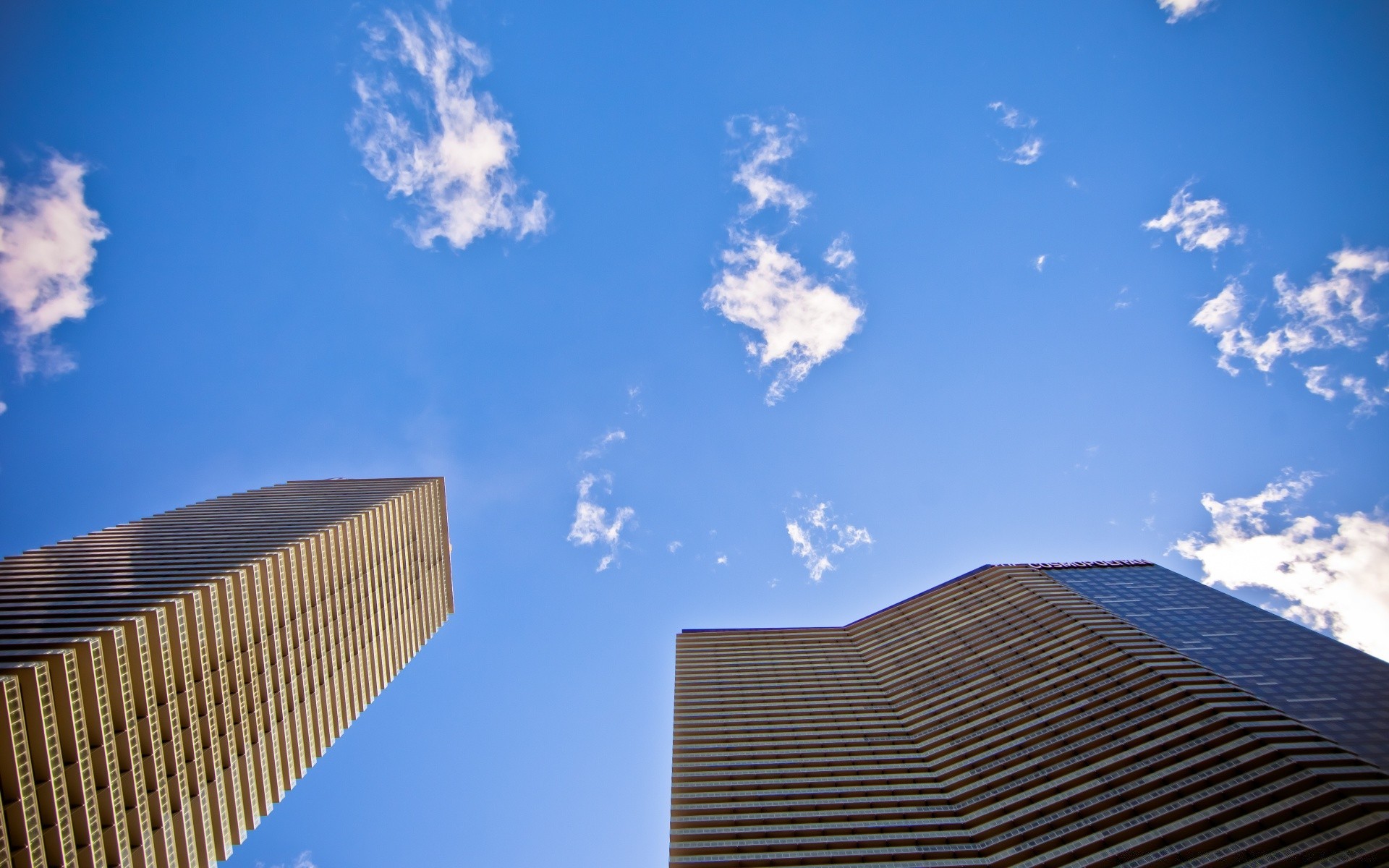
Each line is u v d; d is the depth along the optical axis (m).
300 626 96.25
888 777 87.19
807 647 131.25
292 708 91.56
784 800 84.44
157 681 70.44
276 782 86.31
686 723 105.69
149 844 64.81
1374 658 90.62
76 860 57.66
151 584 80.75
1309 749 69.00
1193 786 69.31
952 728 94.31
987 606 122.38
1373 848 56.97
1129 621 106.31
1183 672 87.50
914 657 117.75
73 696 60.38
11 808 53.47
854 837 76.62
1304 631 99.25
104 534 105.12
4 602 75.12
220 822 74.50
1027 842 71.00
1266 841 60.88
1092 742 80.88
